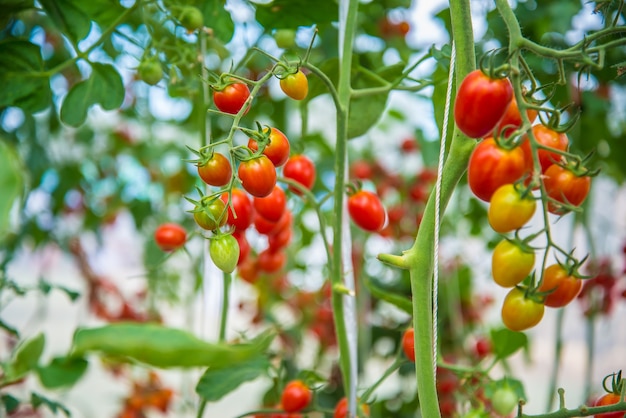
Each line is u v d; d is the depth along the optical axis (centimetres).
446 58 91
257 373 97
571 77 111
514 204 61
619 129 138
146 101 160
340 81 88
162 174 183
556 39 115
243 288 183
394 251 154
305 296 166
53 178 163
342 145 82
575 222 124
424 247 70
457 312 146
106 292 183
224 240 70
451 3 68
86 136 174
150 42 97
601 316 141
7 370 82
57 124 146
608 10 75
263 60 127
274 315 176
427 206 70
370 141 171
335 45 125
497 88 61
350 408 83
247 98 74
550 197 65
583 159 66
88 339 56
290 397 91
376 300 157
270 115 135
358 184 92
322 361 164
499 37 111
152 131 188
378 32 130
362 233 140
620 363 182
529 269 64
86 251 187
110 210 188
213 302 130
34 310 262
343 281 86
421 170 151
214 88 74
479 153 62
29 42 91
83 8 94
